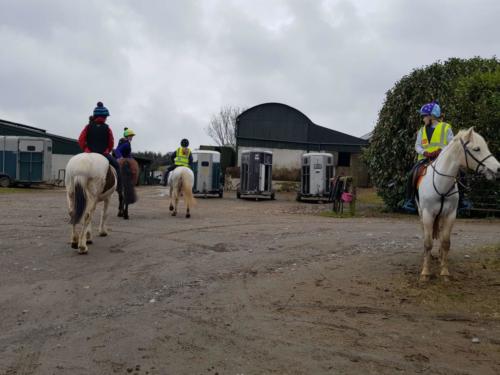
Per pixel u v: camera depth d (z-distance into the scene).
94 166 8.11
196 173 25.81
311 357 4.32
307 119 40.38
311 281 6.91
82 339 4.67
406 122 16.97
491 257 8.33
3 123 36.38
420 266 7.77
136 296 6.11
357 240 10.30
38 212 14.13
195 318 5.32
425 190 6.71
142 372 3.99
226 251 8.97
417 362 4.23
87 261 7.82
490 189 15.38
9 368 4.04
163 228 11.57
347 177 16.72
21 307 5.57
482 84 14.27
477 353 4.43
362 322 5.23
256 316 5.41
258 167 25.48
